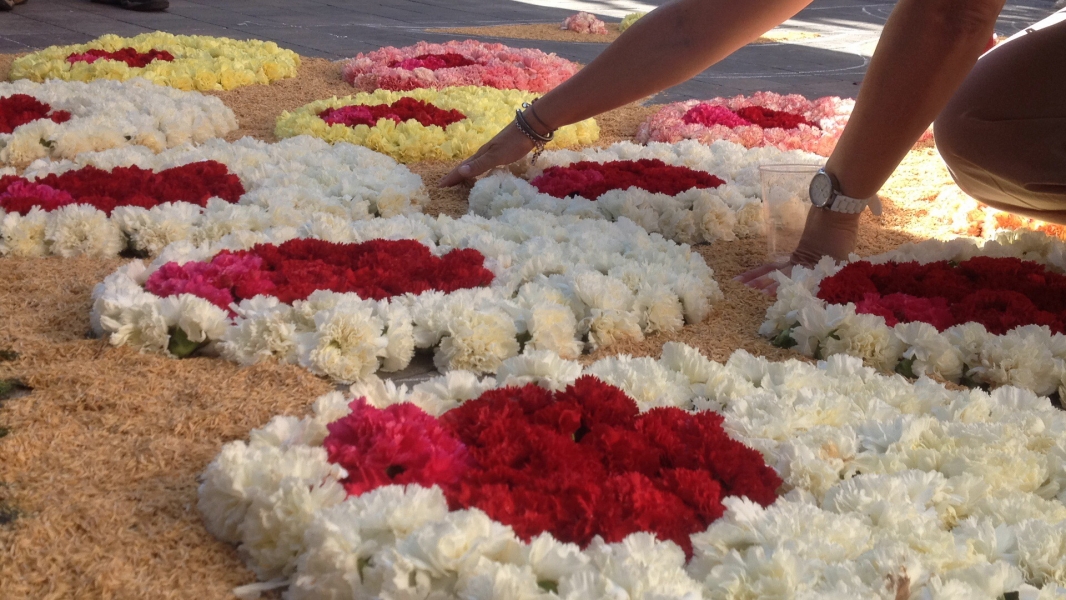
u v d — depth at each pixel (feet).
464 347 9.57
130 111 20.10
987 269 12.19
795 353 10.58
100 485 7.13
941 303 11.02
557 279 11.32
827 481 7.06
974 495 7.02
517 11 56.24
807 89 33.09
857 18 60.23
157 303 9.57
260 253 11.51
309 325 9.86
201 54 28.27
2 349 9.46
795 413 7.99
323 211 14.40
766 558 5.77
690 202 15.89
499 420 7.23
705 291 11.75
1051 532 6.33
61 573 6.07
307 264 11.21
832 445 7.48
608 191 15.76
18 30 36.06
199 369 9.23
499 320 9.77
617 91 15.25
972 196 15.47
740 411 8.20
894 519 6.44
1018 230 14.03
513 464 6.96
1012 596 5.95
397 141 19.74
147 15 42.91
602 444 7.14
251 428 8.13
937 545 6.14
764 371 9.29
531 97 25.43
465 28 46.55
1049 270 13.07
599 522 6.18
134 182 14.58
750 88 32.94
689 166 19.16
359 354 9.45
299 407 8.54
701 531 6.41
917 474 6.97
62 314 10.58
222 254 11.38
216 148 17.46
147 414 8.29
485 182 15.90
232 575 6.17
